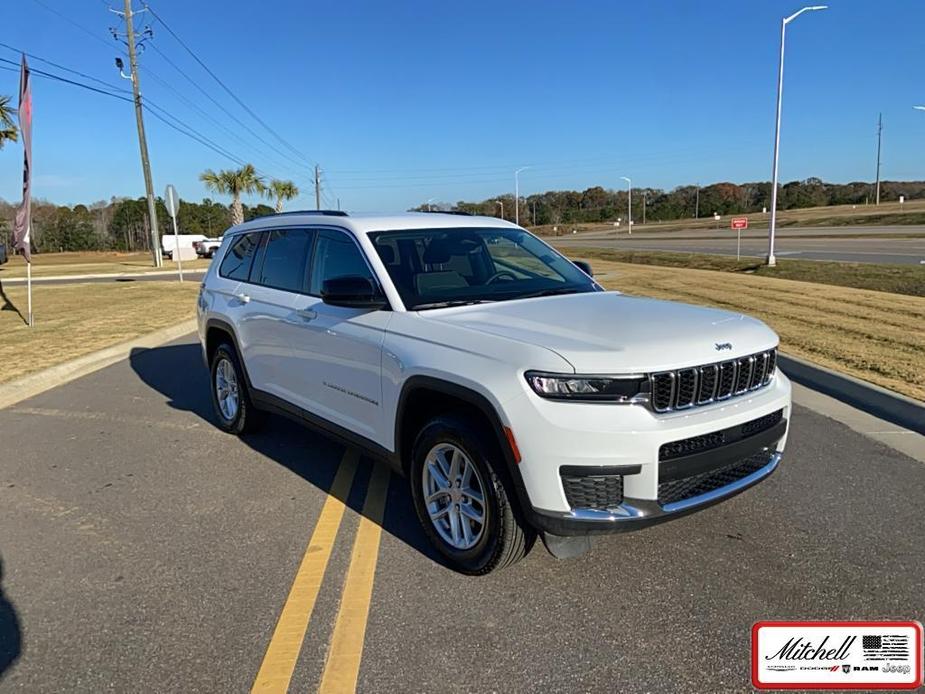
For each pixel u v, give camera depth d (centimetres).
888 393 603
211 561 355
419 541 375
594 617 299
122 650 281
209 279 605
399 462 371
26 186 1167
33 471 493
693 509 304
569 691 253
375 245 410
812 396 661
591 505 289
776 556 350
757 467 341
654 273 2206
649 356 293
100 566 352
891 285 1775
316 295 448
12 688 258
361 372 390
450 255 427
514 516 310
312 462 505
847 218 6650
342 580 334
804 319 1066
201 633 292
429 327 350
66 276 2791
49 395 723
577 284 449
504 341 313
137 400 700
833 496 423
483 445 313
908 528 379
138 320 1278
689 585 324
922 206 8306
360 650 279
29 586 333
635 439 282
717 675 261
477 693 253
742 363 322
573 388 286
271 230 525
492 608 307
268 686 258
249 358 523
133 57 3019
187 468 495
